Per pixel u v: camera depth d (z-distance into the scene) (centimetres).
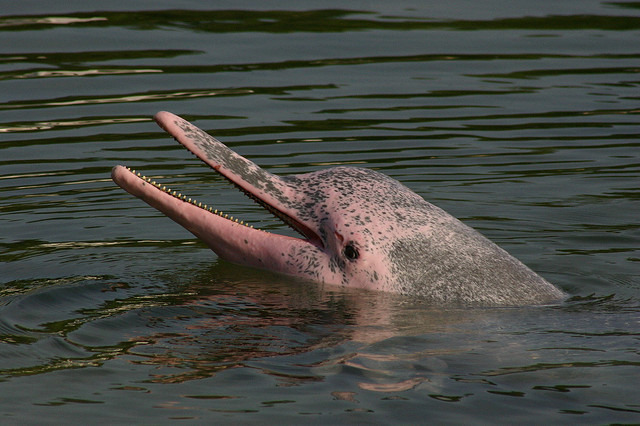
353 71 5009
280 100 4578
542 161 3934
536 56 5288
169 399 1845
